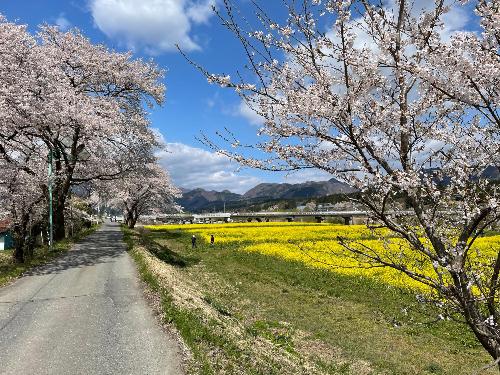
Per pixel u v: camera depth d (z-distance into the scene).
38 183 20.64
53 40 26.50
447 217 4.39
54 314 10.05
